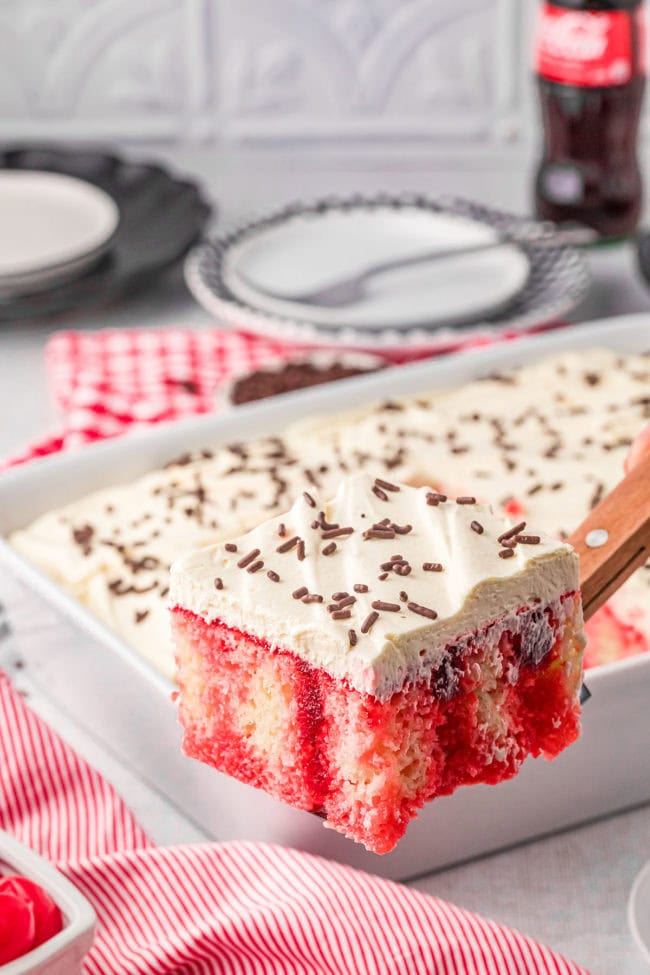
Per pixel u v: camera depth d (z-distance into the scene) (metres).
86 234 1.61
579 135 1.61
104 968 1.13
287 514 1.08
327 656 0.95
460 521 1.04
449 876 1.19
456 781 1.00
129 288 1.58
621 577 1.11
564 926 1.17
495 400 1.39
